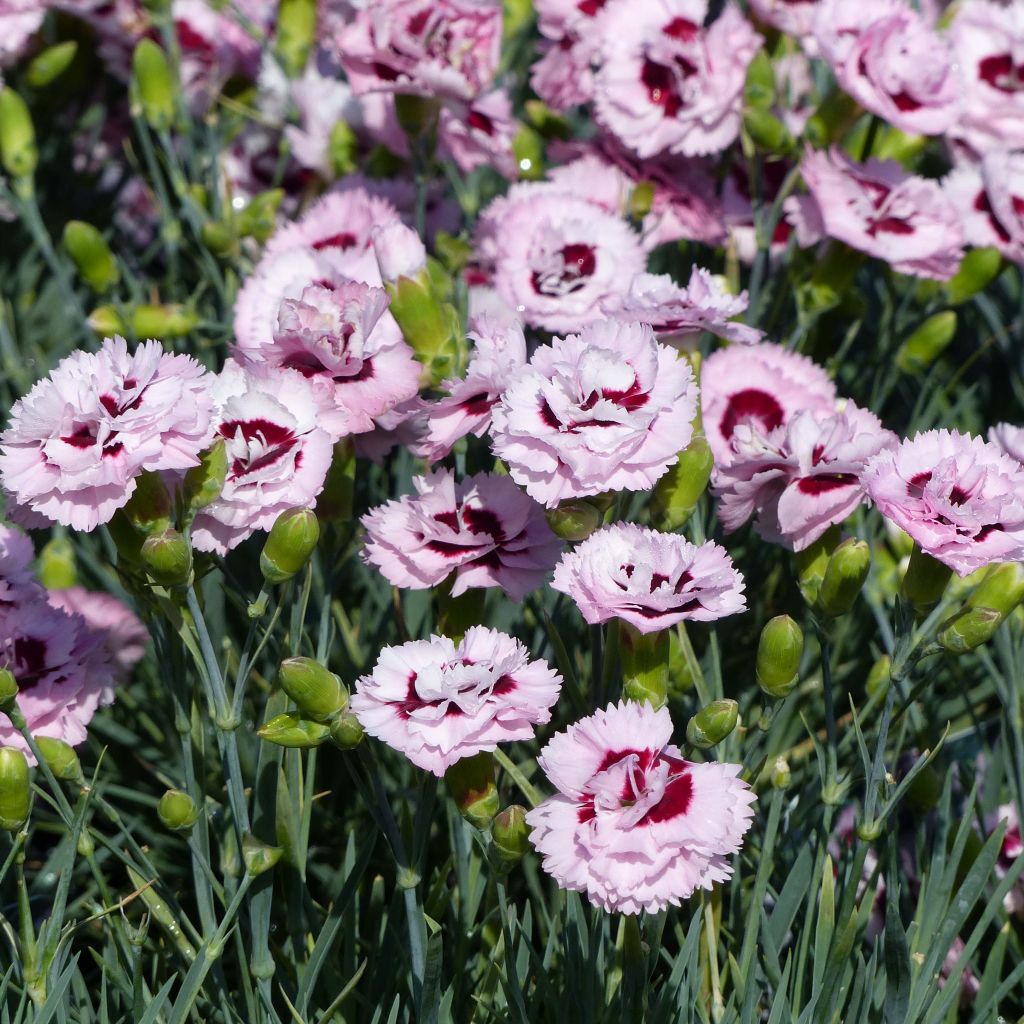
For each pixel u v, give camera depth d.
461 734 0.87
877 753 0.91
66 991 0.93
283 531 0.89
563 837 0.86
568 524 0.90
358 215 1.05
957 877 0.97
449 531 0.92
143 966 0.98
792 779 1.01
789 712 1.04
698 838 0.86
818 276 1.08
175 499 0.90
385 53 1.08
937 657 1.07
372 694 0.88
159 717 1.05
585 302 1.04
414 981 0.91
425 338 0.95
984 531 0.89
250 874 0.90
